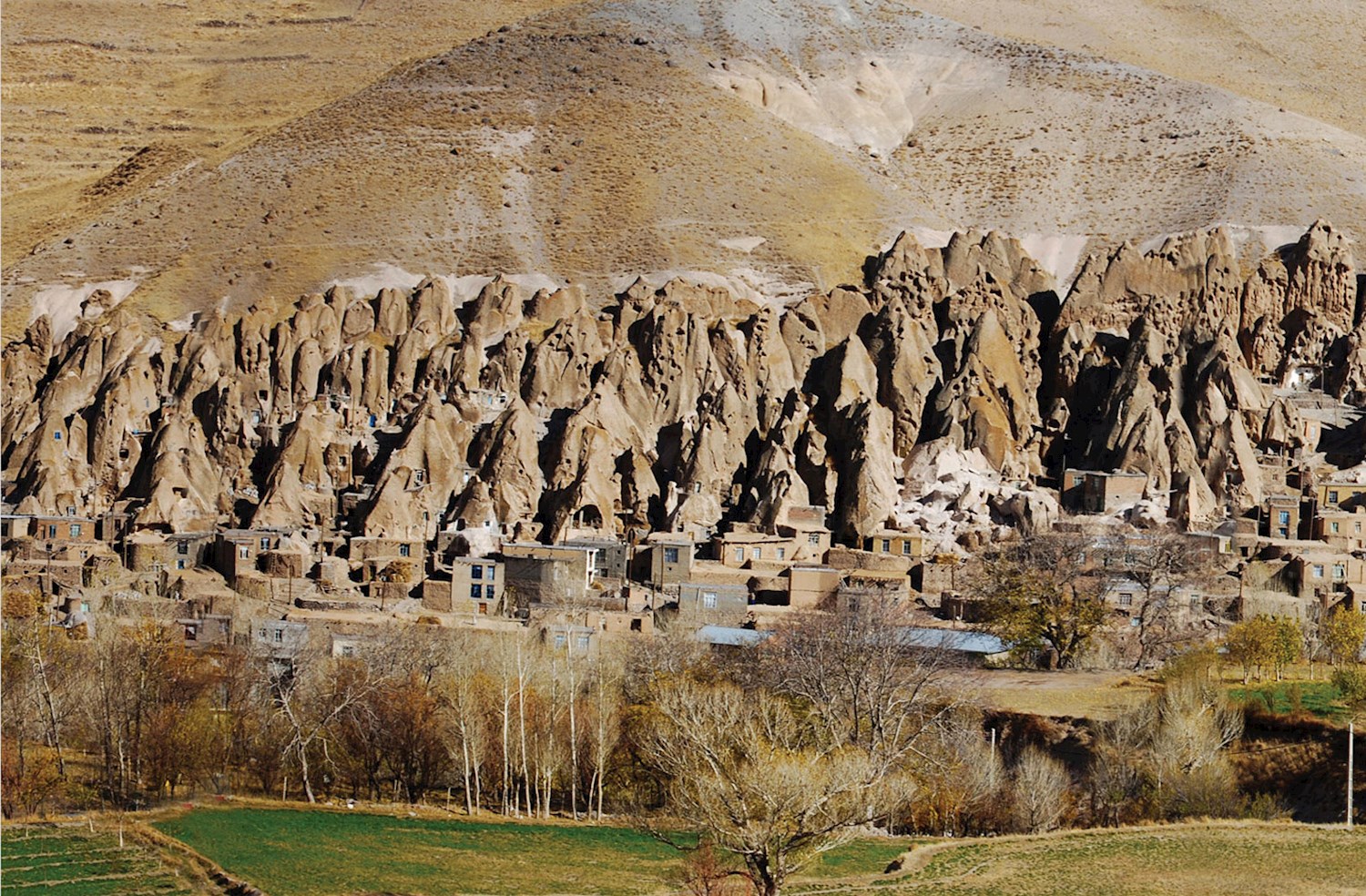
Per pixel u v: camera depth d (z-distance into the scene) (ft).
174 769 458.91
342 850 403.54
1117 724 485.15
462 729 460.96
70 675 497.87
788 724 430.61
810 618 571.69
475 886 376.68
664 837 381.40
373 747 473.26
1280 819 446.19
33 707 483.51
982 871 388.78
